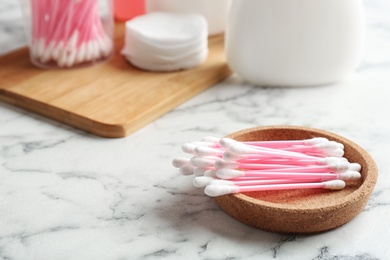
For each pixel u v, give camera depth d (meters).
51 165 0.47
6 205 0.43
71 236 0.41
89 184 0.45
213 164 0.42
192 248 0.40
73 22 0.56
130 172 0.46
